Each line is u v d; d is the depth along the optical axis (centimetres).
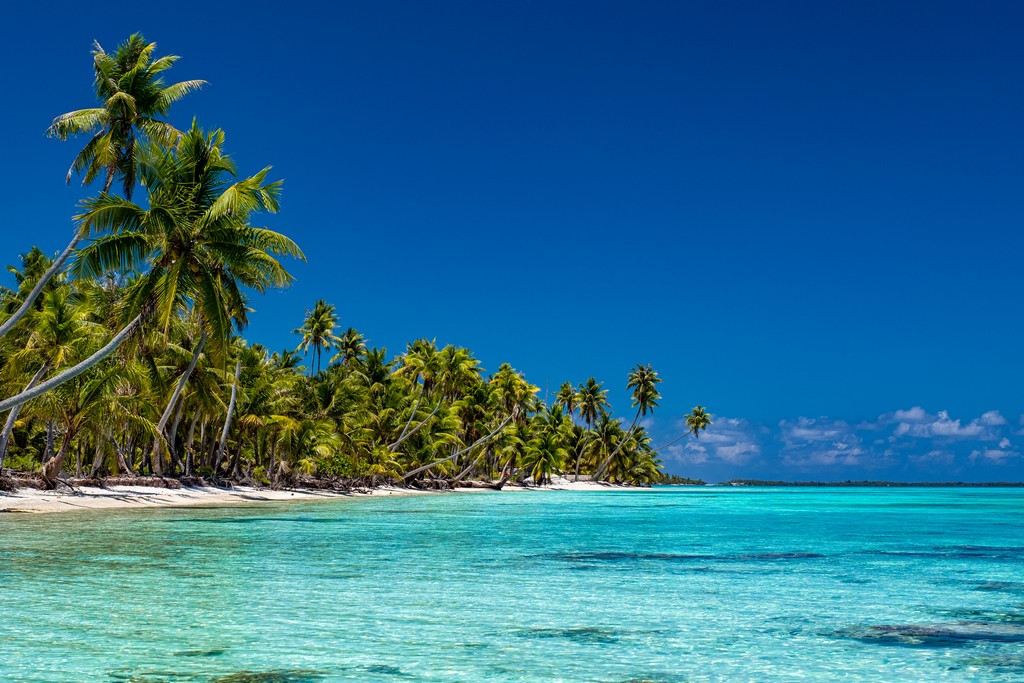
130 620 973
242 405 5397
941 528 2959
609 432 12694
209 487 4741
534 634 920
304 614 1027
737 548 2045
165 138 3003
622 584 1338
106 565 1486
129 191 2983
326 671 744
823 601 1172
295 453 5669
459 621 993
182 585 1255
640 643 877
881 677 740
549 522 3139
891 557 1827
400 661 784
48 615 998
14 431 5184
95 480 4044
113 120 2953
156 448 4766
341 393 6291
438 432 7325
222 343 2666
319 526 2644
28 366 3628
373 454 6350
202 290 2656
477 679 721
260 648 832
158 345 4000
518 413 9694
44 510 3109
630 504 5544
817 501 6688
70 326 3469
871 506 5447
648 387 12575
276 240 2703
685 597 1202
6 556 1620
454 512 3812
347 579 1359
